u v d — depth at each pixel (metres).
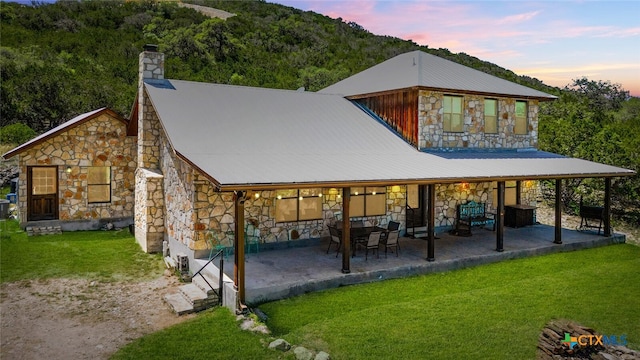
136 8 76.19
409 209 17.00
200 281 11.59
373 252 14.27
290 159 12.90
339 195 15.61
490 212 19.11
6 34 52.22
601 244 17.22
